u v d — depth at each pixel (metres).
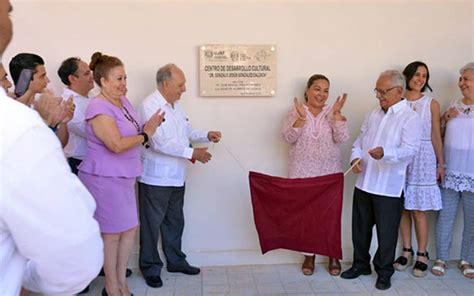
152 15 2.92
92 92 2.89
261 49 2.99
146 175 2.77
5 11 0.90
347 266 3.19
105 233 2.33
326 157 2.87
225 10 2.95
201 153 2.74
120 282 2.51
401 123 2.64
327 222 2.71
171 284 2.89
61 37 2.89
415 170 2.92
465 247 3.06
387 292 2.77
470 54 3.13
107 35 2.91
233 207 3.17
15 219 0.81
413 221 3.18
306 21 3.01
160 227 2.99
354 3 3.02
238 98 3.04
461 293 2.77
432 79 3.14
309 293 2.76
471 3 3.07
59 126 2.30
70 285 0.92
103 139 2.21
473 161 2.88
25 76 2.23
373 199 2.77
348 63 3.07
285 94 3.06
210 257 3.18
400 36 3.08
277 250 3.22
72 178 0.88
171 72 2.62
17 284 0.88
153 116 2.44
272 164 3.13
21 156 0.80
